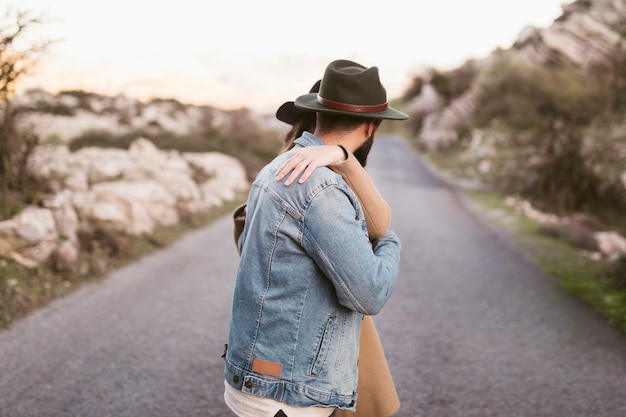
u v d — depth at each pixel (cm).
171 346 420
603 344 446
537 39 2892
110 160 1071
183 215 952
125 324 461
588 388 362
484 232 997
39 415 303
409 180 1906
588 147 1494
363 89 144
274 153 1780
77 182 830
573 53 2536
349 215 135
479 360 410
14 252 559
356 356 148
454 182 1897
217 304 534
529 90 2030
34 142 700
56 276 565
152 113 2314
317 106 148
